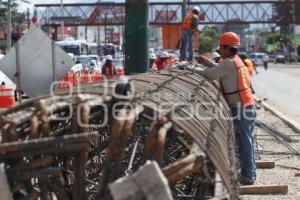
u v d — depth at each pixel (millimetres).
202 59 34281
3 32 146125
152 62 51562
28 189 11688
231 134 18156
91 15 186500
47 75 33062
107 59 56406
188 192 16125
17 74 32875
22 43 32875
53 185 12578
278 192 22469
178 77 19281
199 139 11633
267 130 33312
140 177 9594
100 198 12062
